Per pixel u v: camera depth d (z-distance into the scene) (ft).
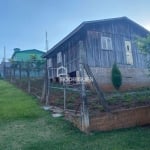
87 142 26.43
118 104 36.24
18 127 31.01
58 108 37.68
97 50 58.49
